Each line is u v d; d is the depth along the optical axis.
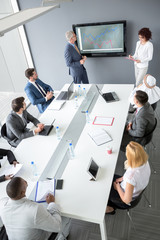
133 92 3.40
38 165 2.54
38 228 1.88
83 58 4.68
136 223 2.60
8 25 1.80
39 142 2.89
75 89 4.04
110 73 5.15
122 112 3.21
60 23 4.78
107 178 2.25
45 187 2.24
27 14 2.31
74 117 3.28
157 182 3.03
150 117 2.78
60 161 2.55
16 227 1.87
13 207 1.84
